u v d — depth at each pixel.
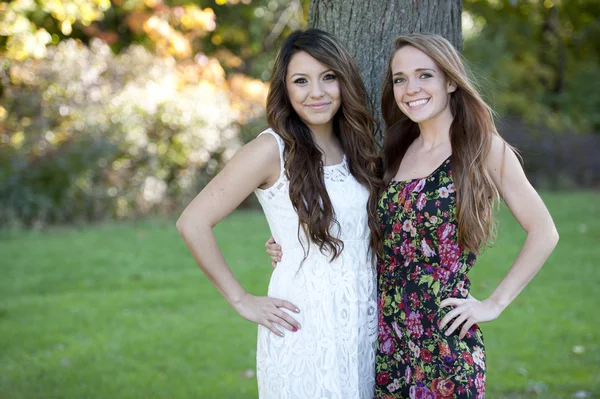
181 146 9.88
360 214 2.52
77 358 4.55
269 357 2.50
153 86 9.73
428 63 2.43
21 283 6.33
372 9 2.88
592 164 14.08
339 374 2.44
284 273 2.51
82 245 7.86
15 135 9.04
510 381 4.12
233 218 9.88
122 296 5.98
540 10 8.38
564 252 7.54
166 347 4.79
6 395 3.94
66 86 9.34
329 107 2.52
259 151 2.45
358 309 2.50
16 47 9.59
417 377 2.40
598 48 15.46
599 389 3.98
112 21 12.25
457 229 2.37
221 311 5.59
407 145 2.62
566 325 5.16
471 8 12.54
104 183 9.35
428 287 2.38
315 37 2.50
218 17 13.45
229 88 11.43
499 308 2.36
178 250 7.70
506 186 2.39
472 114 2.40
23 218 8.86
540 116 14.40
